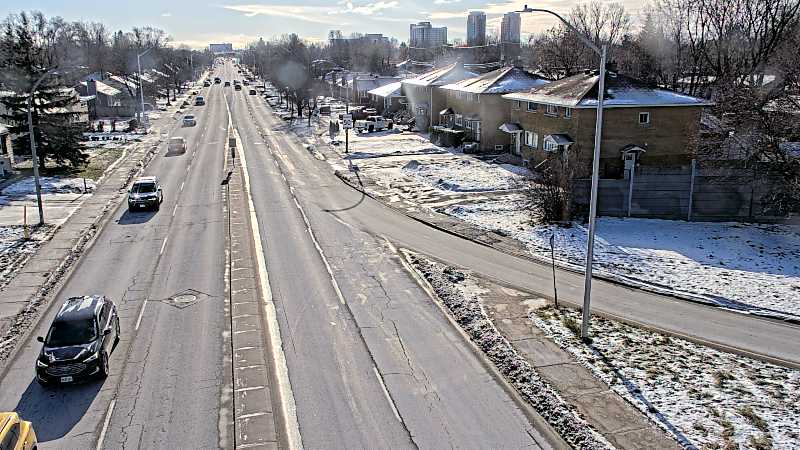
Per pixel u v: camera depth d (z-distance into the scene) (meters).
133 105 95.62
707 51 61.12
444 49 161.25
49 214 34.28
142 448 13.74
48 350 16.31
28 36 50.03
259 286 23.59
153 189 36.09
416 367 17.44
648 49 82.38
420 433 14.30
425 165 48.28
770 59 51.59
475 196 38.12
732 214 31.89
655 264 26.03
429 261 26.56
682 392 15.85
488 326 19.89
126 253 27.59
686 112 39.75
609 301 22.27
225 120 86.62
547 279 24.48
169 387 16.31
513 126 49.28
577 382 16.39
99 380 16.62
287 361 17.73
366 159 52.62
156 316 20.78
